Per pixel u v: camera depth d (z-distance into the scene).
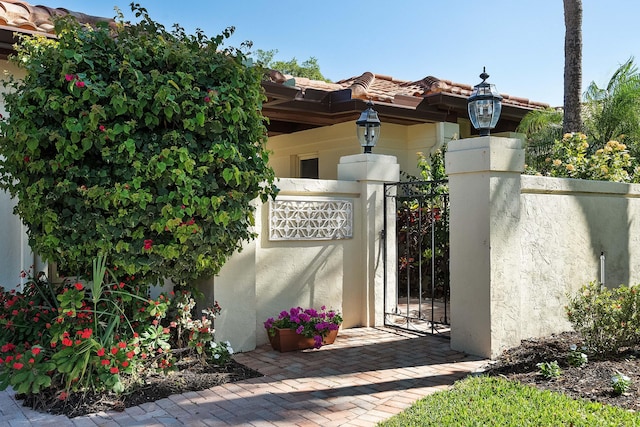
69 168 4.52
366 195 7.38
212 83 5.14
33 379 4.28
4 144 4.72
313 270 6.96
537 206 6.49
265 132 5.67
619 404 4.20
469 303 5.98
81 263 4.87
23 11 6.31
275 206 6.61
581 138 9.10
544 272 6.53
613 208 7.63
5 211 6.16
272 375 5.28
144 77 4.70
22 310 5.00
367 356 5.93
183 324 5.38
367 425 4.02
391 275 7.65
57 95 4.45
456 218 6.16
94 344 4.45
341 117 10.15
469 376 5.06
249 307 6.25
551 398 4.32
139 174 4.66
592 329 5.54
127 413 4.31
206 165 4.96
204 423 4.10
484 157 5.77
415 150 11.23
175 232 4.77
